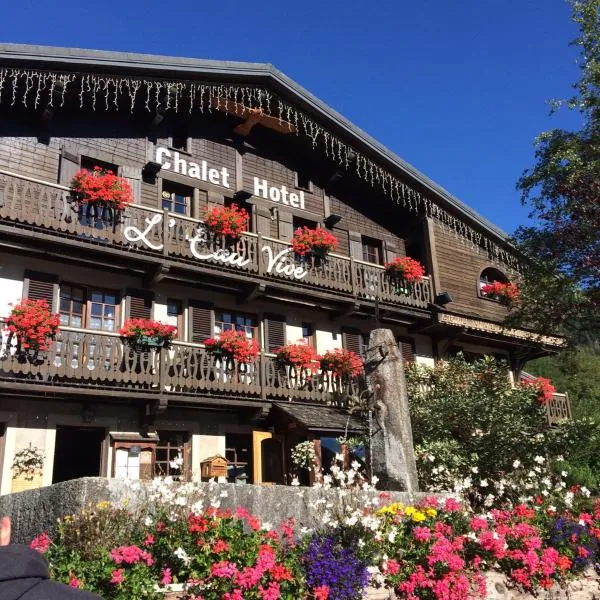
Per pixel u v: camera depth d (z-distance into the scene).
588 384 31.81
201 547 5.01
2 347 11.73
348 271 17.20
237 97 16.38
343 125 17.17
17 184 12.59
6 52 12.45
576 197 13.17
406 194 19.23
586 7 13.55
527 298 14.78
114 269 13.98
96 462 16.28
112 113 15.27
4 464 12.05
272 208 17.38
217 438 14.75
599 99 13.39
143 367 13.08
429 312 18.55
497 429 12.26
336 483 9.16
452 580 5.66
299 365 15.37
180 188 16.11
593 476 14.99
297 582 5.12
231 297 15.84
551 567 6.45
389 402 8.73
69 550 4.92
